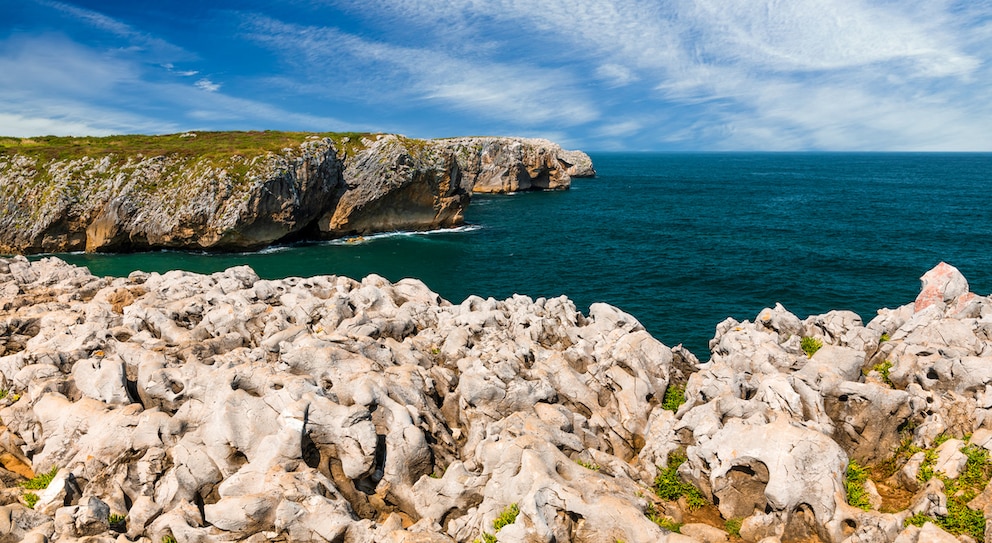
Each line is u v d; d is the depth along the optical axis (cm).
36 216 8962
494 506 1955
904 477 2117
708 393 2481
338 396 2383
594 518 1803
